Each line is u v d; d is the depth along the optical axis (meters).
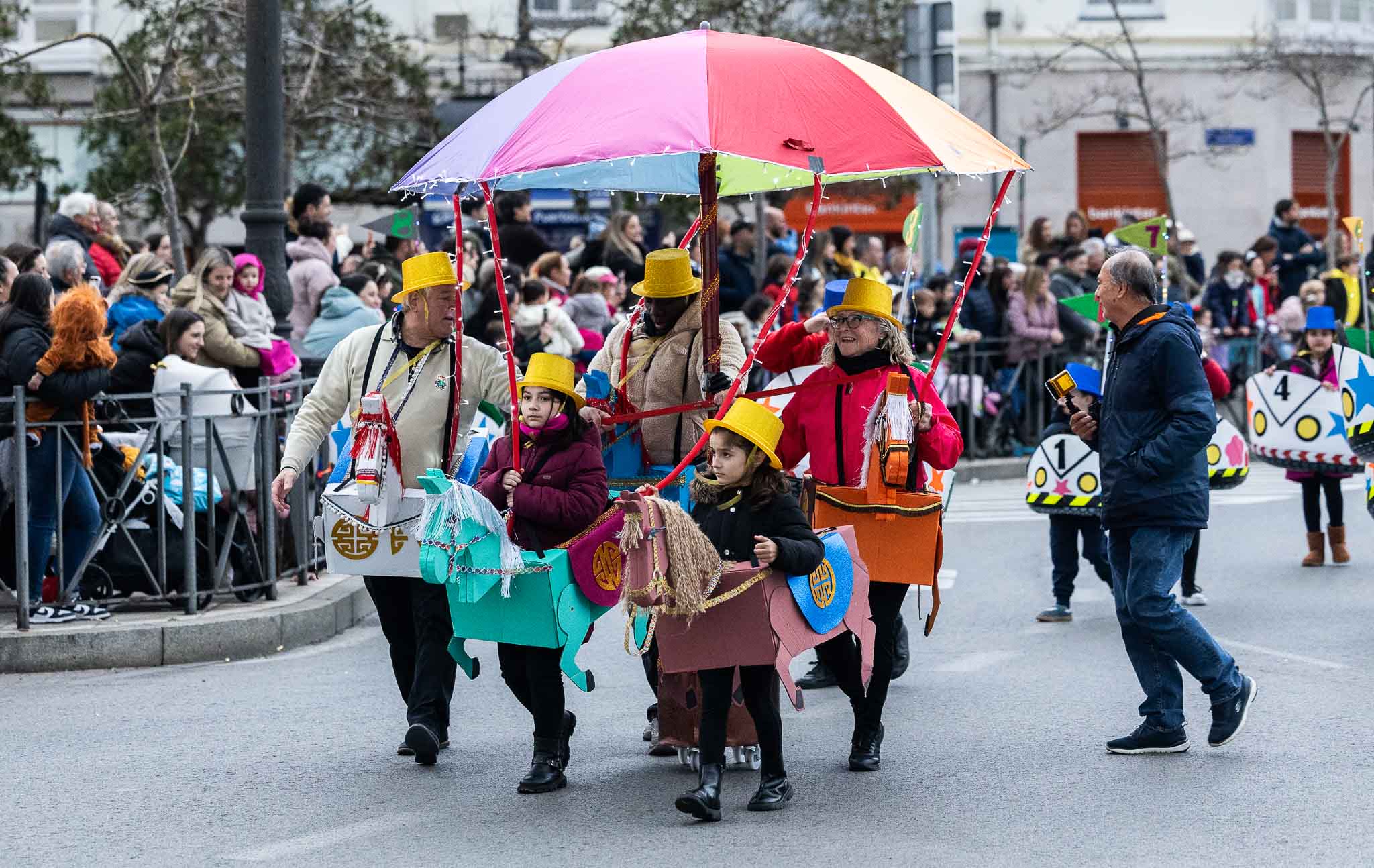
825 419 19.80
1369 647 26.09
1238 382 58.22
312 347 35.25
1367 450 28.34
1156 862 15.83
